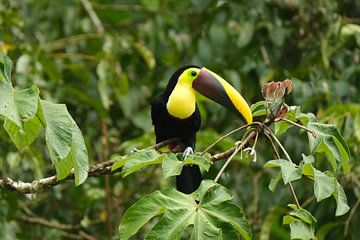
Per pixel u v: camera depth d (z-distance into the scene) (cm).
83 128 1238
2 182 691
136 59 1247
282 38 1202
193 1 1247
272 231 1145
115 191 1204
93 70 1245
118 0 1390
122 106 1157
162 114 879
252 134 652
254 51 1234
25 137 574
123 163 620
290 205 600
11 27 1280
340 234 1012
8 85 538
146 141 1061
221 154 689
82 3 1298
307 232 588
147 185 1198
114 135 1259
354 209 972
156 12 1304
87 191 1174
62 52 1320
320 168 1014
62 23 1309
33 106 535
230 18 1234
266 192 1112
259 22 1232
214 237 550
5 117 539
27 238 1195
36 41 1308
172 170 587
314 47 1219
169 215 556
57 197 1127
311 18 1238
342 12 1296
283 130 702
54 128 550
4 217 1027
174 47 1239
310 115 690
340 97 1138
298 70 1180
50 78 1146
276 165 598
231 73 1150
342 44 1176
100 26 1239
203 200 566
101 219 1199
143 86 1274
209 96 838
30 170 1098
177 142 901
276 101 651
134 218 556
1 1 1248
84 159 577
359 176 985
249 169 1115
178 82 870
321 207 1018
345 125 992
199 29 1297
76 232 1200
